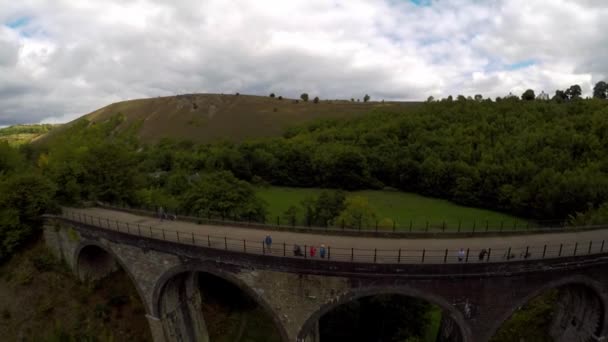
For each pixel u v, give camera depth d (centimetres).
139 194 5047
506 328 3491
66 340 3259
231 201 4300
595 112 7075
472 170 7075
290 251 2609
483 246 2800
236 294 4288
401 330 3609
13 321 3422
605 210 4144
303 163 8950
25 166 5394
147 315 3127
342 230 3102
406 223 5875
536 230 3209
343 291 2362
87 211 4131
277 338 3869
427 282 2312
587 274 2534
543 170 6062
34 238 4000
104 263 3944
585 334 2847
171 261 2839
